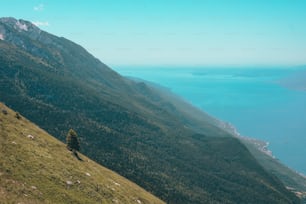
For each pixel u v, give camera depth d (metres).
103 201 85.75
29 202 63.66
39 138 109.94
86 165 113.25
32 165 81.31
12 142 89.75
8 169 72.69
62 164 94.50
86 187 87.81
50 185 76.25
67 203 73.12
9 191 64.12
